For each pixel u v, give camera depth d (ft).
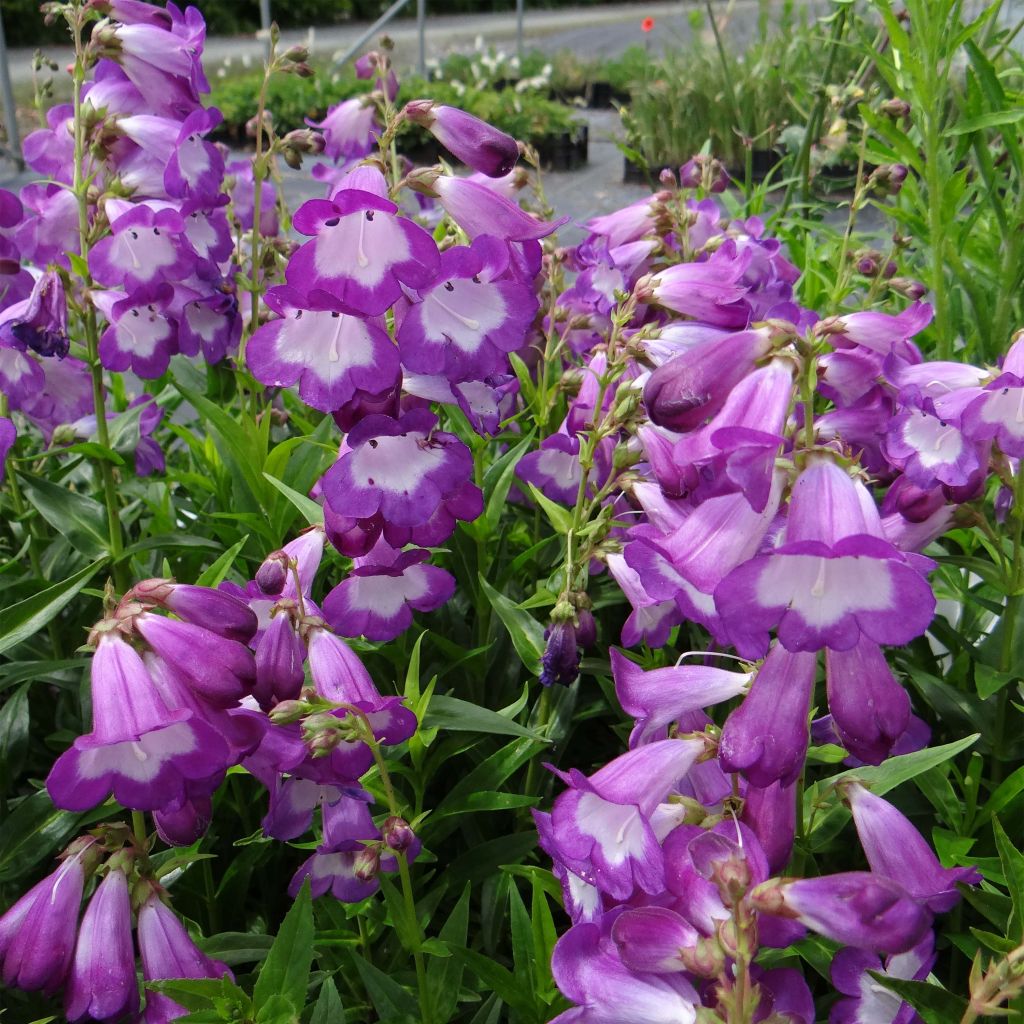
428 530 0.84
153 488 1.26
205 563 1.24
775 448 0.55
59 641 1.21
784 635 0.54
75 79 1.07
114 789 0.61
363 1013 0.94
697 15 3.16
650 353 0.92
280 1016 0.62
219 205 1.14
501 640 1.17
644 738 0.68
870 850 0.66
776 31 4.57
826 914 0.50
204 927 1.05
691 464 0.61
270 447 1.35
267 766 0.77
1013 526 0.97
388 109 1.28
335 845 0.78
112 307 1.09
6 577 1.14
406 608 0.91
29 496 1.18
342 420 0.77
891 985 0.61
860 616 0.53
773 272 1.25
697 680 0.67
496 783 0.93
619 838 0.63
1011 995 0.54
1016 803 0.93
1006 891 0.89
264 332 0.75
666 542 0.62
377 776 0.92
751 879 0.52
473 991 0.89
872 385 0.93
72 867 0.69
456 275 0.71
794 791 0.64
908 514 0.87
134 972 0.69
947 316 1.40
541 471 1.16
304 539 0.88
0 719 1.06
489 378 0.92
